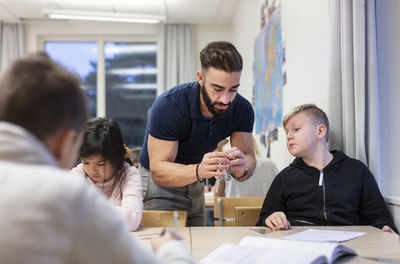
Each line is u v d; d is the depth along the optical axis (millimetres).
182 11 5203
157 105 1740
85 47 5773
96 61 5777
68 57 5750
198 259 971
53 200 480
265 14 3498
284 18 2896
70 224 483
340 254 972
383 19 1817
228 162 1573
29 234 465
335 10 1874
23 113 539
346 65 1801
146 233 1357
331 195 1701
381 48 1818
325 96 2096
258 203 2039
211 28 5691
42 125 546
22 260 458
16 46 5445
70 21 5504
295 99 2648
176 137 1755
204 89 1623
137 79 5836
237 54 1548
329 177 1734
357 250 1063
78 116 585
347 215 1671
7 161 512
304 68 2451
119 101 5820
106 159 1542
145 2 4902
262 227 1484
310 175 1777
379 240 1196
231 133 1932
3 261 456
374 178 1709
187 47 5562
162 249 661
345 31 1806
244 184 2732
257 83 3914
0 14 5215
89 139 1516
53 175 507
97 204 514
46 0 4820
